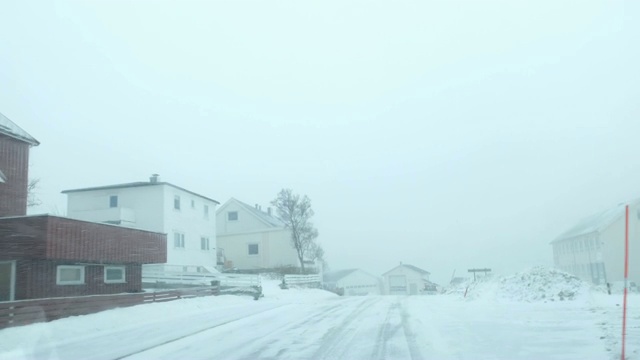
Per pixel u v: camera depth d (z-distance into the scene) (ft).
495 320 54.49
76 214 124.36
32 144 81.87
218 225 182.39
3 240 67.10
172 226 126.11
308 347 40.04
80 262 74.59
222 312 71.20
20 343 43.98
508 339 41.04
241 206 181.27
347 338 44.16
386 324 53.31
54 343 44.39
